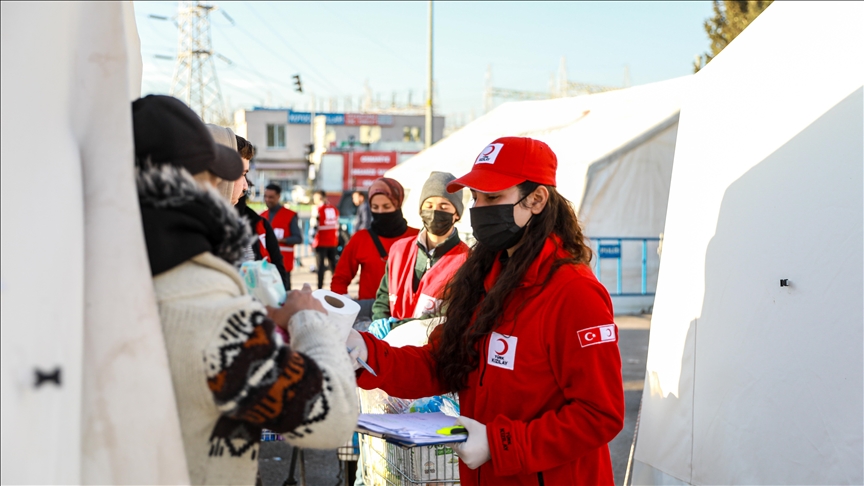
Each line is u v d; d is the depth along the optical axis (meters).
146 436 1.23
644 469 3.55
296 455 3.72
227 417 1.36
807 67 2.71
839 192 2.51
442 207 3.84
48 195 1.15
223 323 1.29
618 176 11.11
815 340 2.56
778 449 2.69
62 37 1.22
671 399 3.36
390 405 2.93
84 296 1.22
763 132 2.88
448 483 2.57
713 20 17.73
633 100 12.52
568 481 1.97
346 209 24.09
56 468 1.11
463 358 2.18
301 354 1.40
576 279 1.99
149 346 1.24
